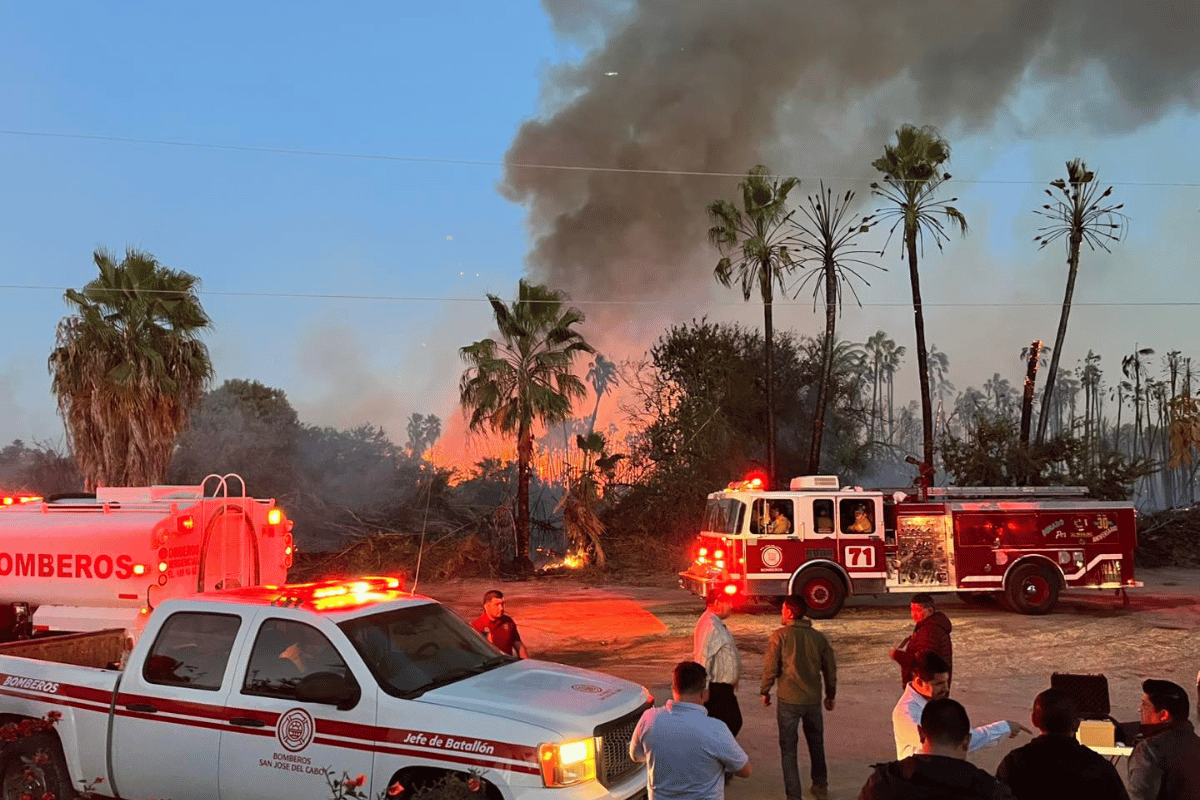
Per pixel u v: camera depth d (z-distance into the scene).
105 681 5.82
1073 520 17.09
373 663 5.34
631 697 5.64
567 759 4.85
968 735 3.39
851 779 7.26
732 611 17.36
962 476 29.12
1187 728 4.00
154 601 8.78
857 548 16.81
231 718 5.38
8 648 6.61
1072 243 32.81
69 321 21.09
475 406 26.64
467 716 5.00
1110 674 11.52
